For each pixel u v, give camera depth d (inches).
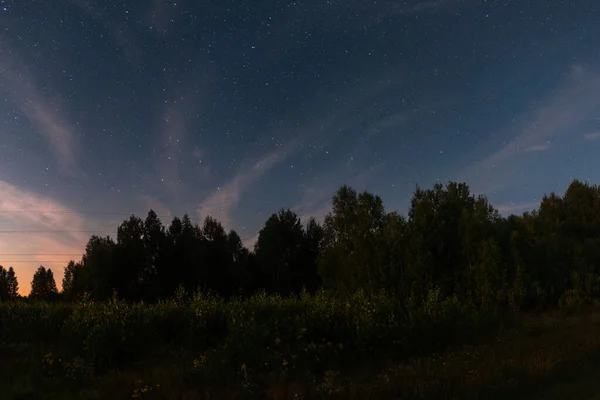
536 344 592.1
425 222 1168.8
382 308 632.4
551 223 1699.1
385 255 1196.5
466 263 1122.7
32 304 873.5
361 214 1339.8
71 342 538.6
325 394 344.2
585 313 1065.5
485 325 690.8
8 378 395.2
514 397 349.7
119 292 2084.2
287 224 2605.8
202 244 2330.2
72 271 2346.2
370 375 431.8
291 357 437.7
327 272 1461.6
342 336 547.5
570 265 1413.6
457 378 383.9
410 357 526.3
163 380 381.4
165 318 627.5
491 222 1284.4
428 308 668.7
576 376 409.4
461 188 1300.4
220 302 705.6
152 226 2278.5
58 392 370.6
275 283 2502.5
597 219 1854.1
